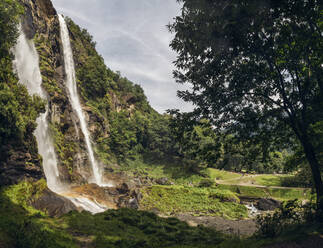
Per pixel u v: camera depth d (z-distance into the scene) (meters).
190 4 9.91
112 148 71.81
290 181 54.00
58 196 22.05
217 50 10.29
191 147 12.08
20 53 40.38
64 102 48.16
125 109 102.56
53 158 37.62
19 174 19.64
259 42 10.10
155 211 36.12
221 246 10.01
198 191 44.47
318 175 10.48
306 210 10.34
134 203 34.41
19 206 16.22
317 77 10.27
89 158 51.03
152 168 73.00
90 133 63.62
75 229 12.61
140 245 11.55
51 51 53.94
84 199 29.28
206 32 9.92
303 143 10.80
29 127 22.86
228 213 37.31
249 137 11.52
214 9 9.58
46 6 61.91
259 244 8.34
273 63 10.84
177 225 16.98
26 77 39.94
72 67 67.00
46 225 11.79
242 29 9.41
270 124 11.94
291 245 7.49
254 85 10.83
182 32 10.52
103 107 77.00
